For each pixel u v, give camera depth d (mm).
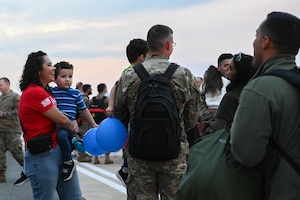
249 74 3617
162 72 3715
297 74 2387
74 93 4820
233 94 3682
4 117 8578
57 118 4137
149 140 3512
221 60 5344
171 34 3848
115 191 7355
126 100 3805
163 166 3699
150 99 3516
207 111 5230
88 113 4938
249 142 2318
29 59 4199
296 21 2482
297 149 2332
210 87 5227
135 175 3799
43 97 4094
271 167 2361
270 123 2324
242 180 2441
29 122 4137
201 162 2545
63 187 4453
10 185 8180
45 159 4148
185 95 3732
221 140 2598
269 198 2369
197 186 2508
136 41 4711
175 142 3566
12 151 8617
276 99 2322
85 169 10094
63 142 4230
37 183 4176
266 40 2498
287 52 2486
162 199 3832
